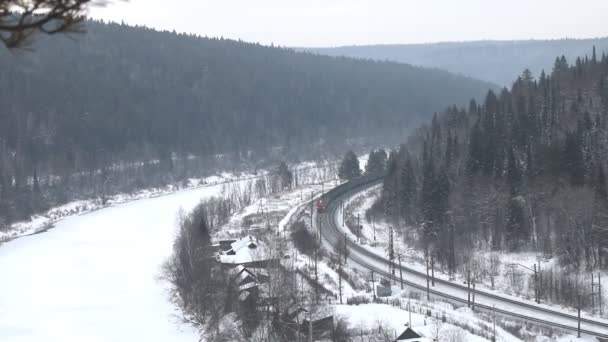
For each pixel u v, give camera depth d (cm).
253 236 15825
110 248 17012
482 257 14538
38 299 12744
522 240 14600
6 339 10619
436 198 15812
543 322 10975
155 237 18125
